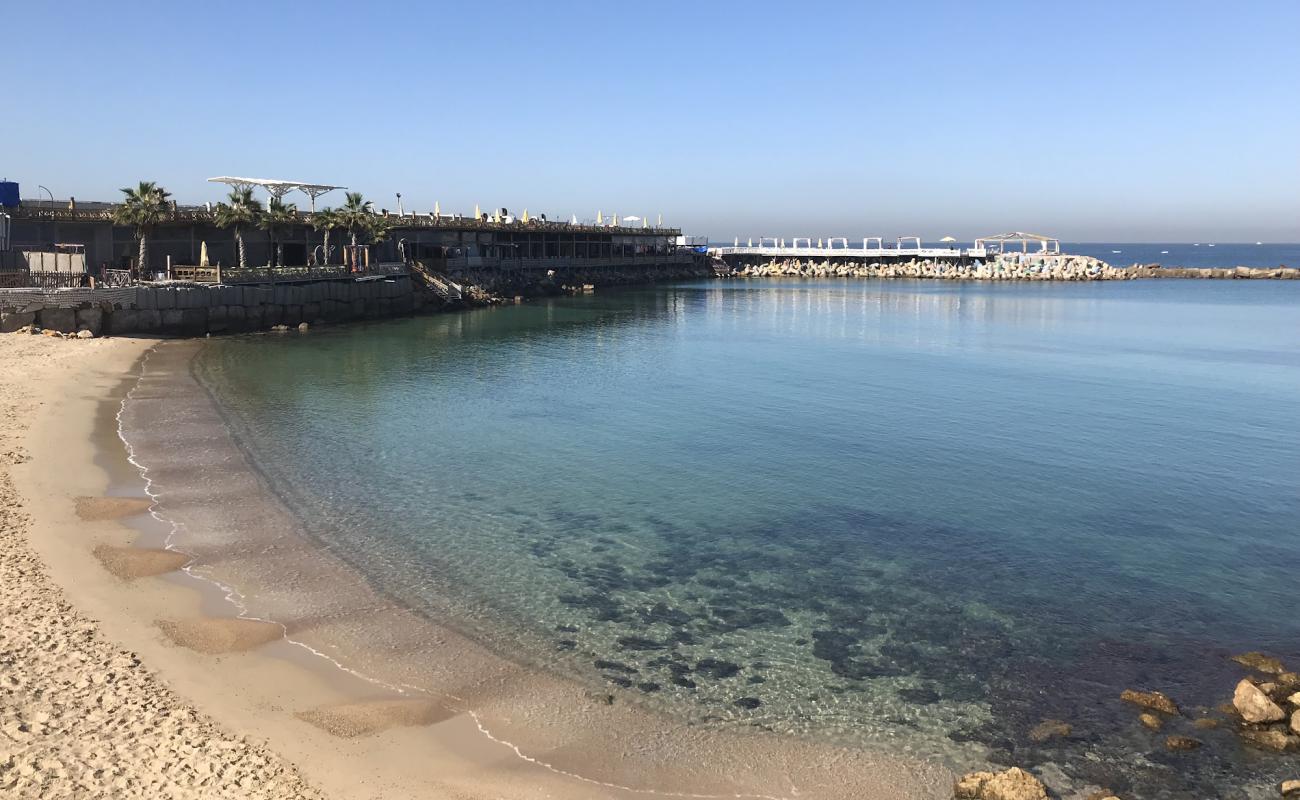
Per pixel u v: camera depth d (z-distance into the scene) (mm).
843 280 159250
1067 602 18125
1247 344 66000
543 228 114188
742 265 176875
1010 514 23938
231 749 11547
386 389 41188
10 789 10008
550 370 49000
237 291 58875
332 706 13078
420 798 10945
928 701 14102
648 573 19391
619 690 14203
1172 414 38219
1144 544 21625
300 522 21734
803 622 17047
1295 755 12523
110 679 13086
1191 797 11664
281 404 36500
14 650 13641
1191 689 14562
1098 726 13383
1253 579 19422
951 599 18234
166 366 44250
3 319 48812
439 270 89000
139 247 61969
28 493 22094
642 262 145750
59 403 33125
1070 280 159500
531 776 11648
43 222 58844
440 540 21016
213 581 17672
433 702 13438
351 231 75062
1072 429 34938
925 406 39719
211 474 25453
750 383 45750
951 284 149625
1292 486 26797
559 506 24016
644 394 41969
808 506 24438
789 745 12742
